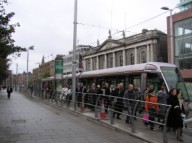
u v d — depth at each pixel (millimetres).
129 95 13125
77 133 11500
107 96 14453
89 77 27578
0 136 10766
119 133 11594
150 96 12250
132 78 20516
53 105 25141
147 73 19094
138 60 54719
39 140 10070
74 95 20594
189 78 40688
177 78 18938
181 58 42719
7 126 13195
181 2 47469
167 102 10195
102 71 25234
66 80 33938
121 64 60500
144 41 52719
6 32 14008
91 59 73312
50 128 12680
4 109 21781
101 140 10148
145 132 11312
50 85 38969
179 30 43250
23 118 16203
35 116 17203
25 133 11414
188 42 41719
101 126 13445
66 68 95188
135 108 11359
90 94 17594
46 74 110875
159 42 50844
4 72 47344
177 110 9984
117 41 61219
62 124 13930
